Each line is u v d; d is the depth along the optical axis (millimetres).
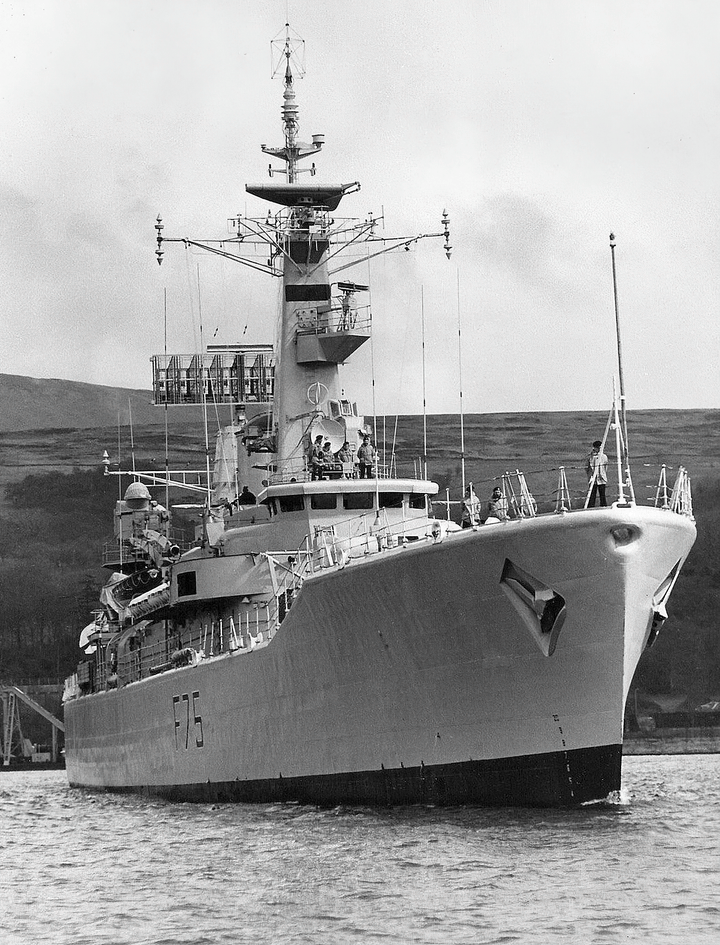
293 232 42000
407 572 31422
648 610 30984
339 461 39656
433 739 32562
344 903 25125
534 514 30078
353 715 34188
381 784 33812
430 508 39812
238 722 38625
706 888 25359
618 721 30750
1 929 25250
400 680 32781
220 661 39188
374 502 39031
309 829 32031
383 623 32562
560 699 30750
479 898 24984
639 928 23125
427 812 32312
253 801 38375
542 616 30266
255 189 41938
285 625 35500
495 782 31891
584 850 28141
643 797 39625
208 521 43812
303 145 42812
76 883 29078
